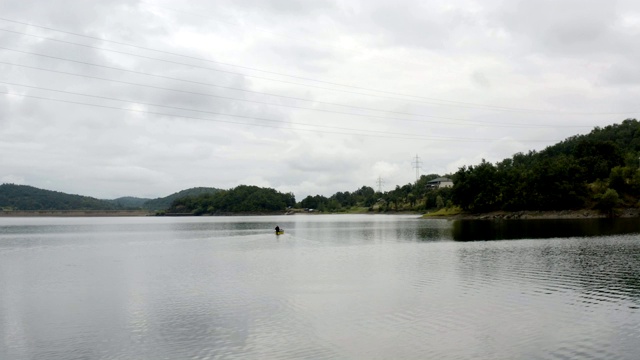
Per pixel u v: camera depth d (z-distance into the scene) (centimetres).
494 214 19262
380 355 2691
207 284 5044
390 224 18825
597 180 18125
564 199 17350
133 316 3684
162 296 4441
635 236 9294
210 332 3200
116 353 2831
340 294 4347
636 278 4872
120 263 7138
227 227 19938
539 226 13175
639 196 17412
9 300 4372
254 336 3092
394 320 3400
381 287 4634
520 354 2659
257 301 4122
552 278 4916
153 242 11612
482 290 4378
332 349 2811
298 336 3072
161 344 2972
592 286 4484
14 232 17588
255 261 7075
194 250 9194
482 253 7206
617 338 2914
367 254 7719
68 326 3431
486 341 2894
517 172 19838
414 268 5834
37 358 2772
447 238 10375
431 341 2916
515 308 3675
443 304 3850
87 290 4834
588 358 2583
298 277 5381
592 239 8856
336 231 14950
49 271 6300
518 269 5531
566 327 3152
